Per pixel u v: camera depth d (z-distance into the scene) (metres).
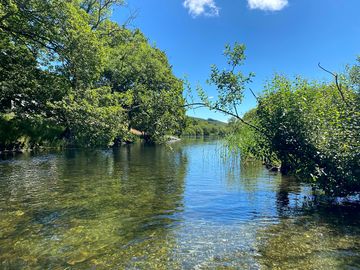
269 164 19.75
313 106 10.83
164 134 17.81
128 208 10.04
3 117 26.02
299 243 6.96
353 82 11.11
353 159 9.59
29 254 6.43
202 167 20.52
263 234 7.58
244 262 6.00
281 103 11.10
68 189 12.81
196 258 6.22
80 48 19.45
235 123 18.08
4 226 8.16
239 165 21.61
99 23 35.00
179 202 10.87
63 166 19.67
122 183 14.37
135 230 7.94
